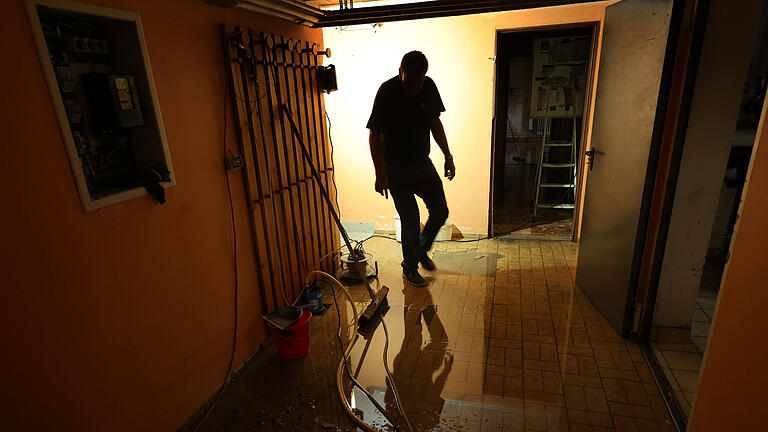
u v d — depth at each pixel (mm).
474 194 4008
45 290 1239
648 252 2215
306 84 2877
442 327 2604
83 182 1323
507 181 6305
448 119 3826
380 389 2061
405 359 2297
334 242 3480
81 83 1451
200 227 1901
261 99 2336
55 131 1245
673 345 2318
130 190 1496
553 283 3137
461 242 4043
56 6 1207
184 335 1825
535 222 4523
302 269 2922
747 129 3166
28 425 1216
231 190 2127
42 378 1245
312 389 2086
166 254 1701
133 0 1495
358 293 3109
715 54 1829
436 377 2137
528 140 7586
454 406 1924
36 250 1208
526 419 1828
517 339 2439
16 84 1138
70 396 1334
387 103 2717
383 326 2643
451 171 3254
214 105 1974
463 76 3680
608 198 2539
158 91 1630
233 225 2148
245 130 2197
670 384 2006
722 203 3236
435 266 3516
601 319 2619
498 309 2791
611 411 1857
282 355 2330
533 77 4023
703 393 1337
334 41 3857
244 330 2285
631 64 2232
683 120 1930
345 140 4152
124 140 1631
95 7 1329
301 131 2832
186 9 1766
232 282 2162
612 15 2463
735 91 1865
